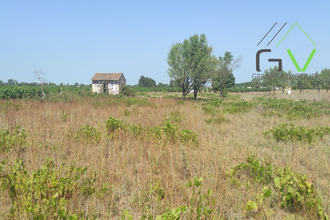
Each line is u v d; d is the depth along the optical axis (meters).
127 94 33.78
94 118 10.88
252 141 7.68
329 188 4.44
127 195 4.29
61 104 15.07
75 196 3.78
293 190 3.87
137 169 5.18
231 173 4.69
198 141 7.11
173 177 4.34
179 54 29.94
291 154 6.11
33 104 14.59
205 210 3.34
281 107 14.98
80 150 5.92
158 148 6.16
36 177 3.84
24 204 3.30
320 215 3.47
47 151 6.02
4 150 5.77
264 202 3.92
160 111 12.88
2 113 9.94
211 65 31.39
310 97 27.08
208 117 12.25
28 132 6.93
